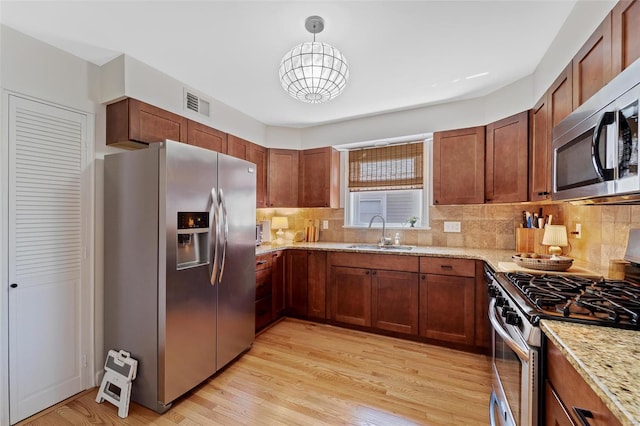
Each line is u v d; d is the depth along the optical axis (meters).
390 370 2.20
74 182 1.96
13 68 1.69
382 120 3.19
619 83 0.98
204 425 1.64
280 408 1.78
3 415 1.63
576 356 0.72
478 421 1.66
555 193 1.51
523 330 1.07
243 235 2.45
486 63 2.11
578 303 1.07
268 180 3.54
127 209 1.93
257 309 2.84
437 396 1.88
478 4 1.53
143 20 1.66
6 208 1.66
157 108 2.23
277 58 2.07
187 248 2.00
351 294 2.97
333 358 2.39
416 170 3.27
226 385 2.02
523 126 2.25
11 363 1.67
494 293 1.59
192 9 1.57
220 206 2.15
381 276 2.83
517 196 2.29
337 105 2.94
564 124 1.41
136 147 2.27
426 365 2.28
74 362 1.94
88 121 2.04
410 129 3.04
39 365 1.78
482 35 1.79
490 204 2.68
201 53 2.01
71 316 1.93
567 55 1.63
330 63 1.59
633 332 0.87
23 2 1.49
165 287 1.75
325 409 1.76
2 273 1.64
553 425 0.90
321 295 3.13
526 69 2.18
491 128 2.56
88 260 2.02
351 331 2.96
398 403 1.82
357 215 3.72
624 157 0.95
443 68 2.19
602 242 1.72
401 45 1.90
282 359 2.38
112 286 2.00
